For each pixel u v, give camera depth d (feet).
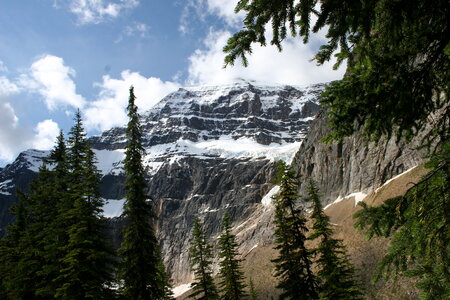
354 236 179.52
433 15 13.42
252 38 13.96
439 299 12.72
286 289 69.41
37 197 78.89
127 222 69.92
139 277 64.90
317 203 74.23
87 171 67.92
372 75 13.78
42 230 75.15
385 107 14.20
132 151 69.82
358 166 281.54
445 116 14.70
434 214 13.55
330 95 14.80
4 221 597.52
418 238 13.67
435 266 13.12
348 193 281.13
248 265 278.67
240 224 442.50
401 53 13.43
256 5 13.41
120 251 67.10
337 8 13.19
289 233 72.28
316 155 361.71
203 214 508.53
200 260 103.86
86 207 65.92
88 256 59.36
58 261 64.90
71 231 63.26
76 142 78.48
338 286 66.49
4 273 82.94
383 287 102.37
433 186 13.79
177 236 497.05
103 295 60.54
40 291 61.41
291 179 73.51
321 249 70.64
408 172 204.85
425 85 14.16
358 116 14.58
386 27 13.57
